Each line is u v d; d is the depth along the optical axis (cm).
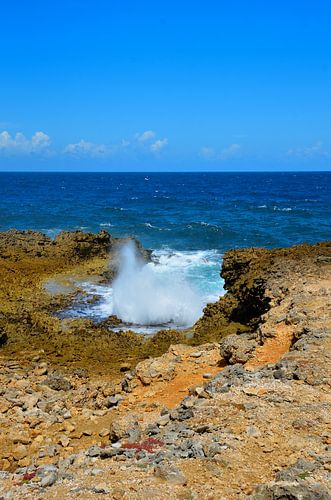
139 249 3978
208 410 1086
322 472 797
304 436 924
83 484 860
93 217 6606
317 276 1989
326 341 1359
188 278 3303
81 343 2158
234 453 883
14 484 922
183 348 1739
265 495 746
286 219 6450
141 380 1558
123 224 5969
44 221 6188
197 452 905
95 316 2606
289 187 15075
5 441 1266
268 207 7950
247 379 1251
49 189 13588
